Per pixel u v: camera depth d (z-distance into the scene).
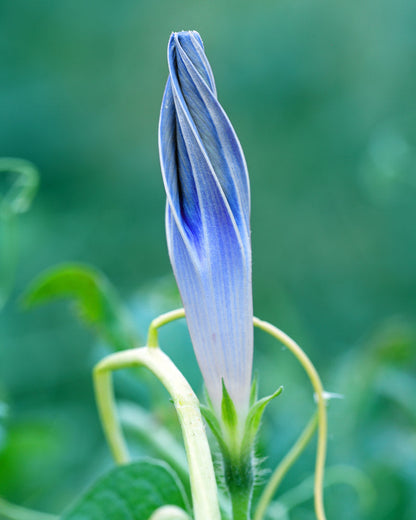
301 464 0.35
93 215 1.01
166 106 0.26
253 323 0.28
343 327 1.00
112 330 0.34
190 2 1.32
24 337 0.68
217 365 0.26
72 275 0.33
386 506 0.36
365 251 1.10
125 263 0.99
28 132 1.10
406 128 1.15
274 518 0.32
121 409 0.33
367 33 1.30
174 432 0.34
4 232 0.37
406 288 1.04
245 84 1.29
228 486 0.27
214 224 0.26
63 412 0.53
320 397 0.28
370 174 0.71
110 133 1.17
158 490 0.27
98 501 0.27
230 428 0.27
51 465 0.38
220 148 0.26
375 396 0.39
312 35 1.30
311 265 1.13
